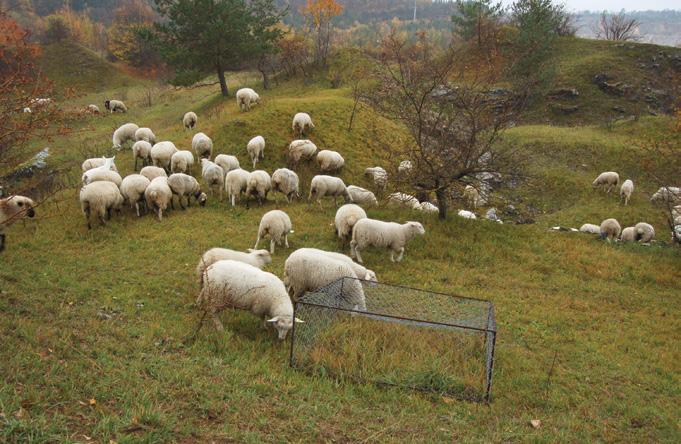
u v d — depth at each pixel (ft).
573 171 92.38
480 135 54.19
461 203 72.64
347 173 72.23
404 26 426.51
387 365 24.27
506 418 21.67
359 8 526.98
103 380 18.43
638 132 108.78
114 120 113.09
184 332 25.62
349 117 86.38
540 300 38.06
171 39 112.37
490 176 84.23
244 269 26.63
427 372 23.66
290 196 56.08
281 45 137.18
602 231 60.95
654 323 36.06
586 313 36.55
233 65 119.85
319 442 17.52
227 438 16.43
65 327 23.35
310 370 23.72
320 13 152.35
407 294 32.65
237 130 75.46
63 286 30.48
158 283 33.04
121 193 47.09
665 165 85.81
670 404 25.23
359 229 39.63
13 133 28.35
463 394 23.15
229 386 20.07
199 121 91.04
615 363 28.96
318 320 26.35
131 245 40.50
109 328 24.21
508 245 49.29
